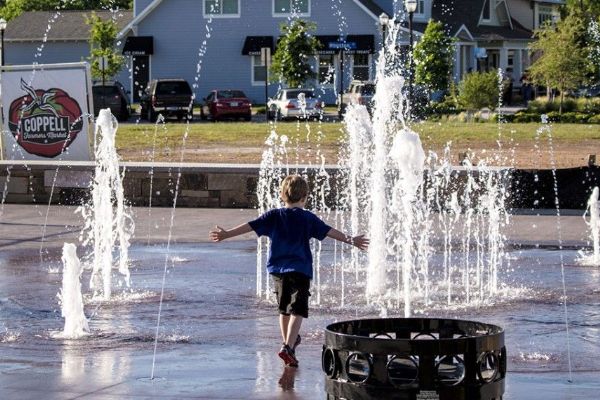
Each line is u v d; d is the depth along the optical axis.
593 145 50.59
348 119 33.47
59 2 137.12
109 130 30.11
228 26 95.31
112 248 25.55
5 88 39.16
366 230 28.45
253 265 23.00
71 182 35.41
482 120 67.88
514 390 12.29
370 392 9.34
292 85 84.50
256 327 16.38
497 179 31.92
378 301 18.88
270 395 12.05
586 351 14.61
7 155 39.34
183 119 76.81
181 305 18.30
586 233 27.73
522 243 26.22
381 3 94.75
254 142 53.31
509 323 16.70
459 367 9.66
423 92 76.88
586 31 80.50
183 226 29.69
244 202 33.84
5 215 32.59
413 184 19.52
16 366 13.73
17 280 21.06
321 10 93.12
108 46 90.62
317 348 14.77
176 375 13.13
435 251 25.27
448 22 100.94
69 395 12.12
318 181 33.06
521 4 112.88
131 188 34.41
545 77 77.00
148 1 98.38
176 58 96.25
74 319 16.38
